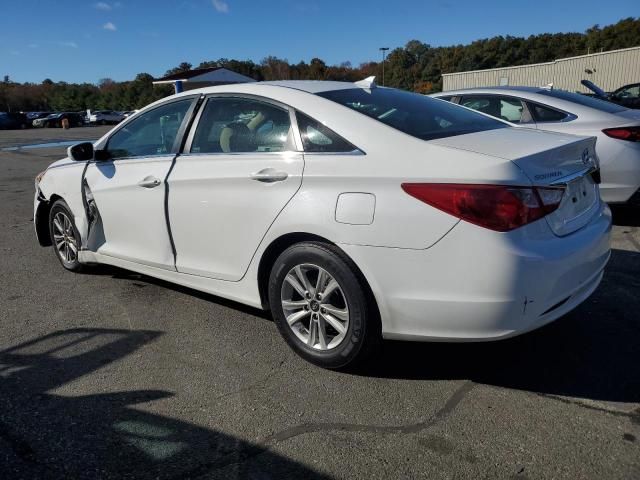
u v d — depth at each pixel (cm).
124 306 412
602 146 560
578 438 242
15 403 282
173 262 380
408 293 267
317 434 251
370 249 272
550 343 332
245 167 324
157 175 377
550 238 265
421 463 229
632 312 371
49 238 540
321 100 316
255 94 340
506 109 634
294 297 317
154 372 312
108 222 426
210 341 350
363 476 223
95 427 260
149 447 245
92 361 327
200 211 349
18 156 1764
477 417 261
